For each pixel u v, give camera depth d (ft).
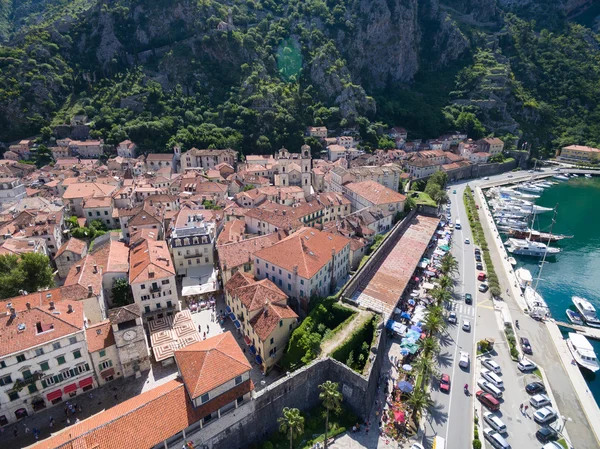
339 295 260.01
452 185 653.30
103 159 645.92
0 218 356.79
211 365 168.25
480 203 555.28
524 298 312.91
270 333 211.61
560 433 189.67
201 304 272.72
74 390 193.26
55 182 479.82
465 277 340.18
